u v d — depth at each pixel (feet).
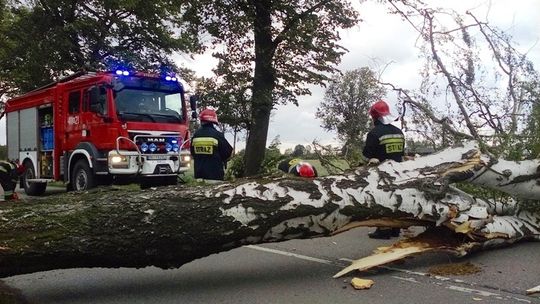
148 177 38.22
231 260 19.53
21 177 48.26
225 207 14.87
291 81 58.95
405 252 17.46
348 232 25.36
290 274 17.38
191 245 14.58
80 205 13.94
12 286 16.16
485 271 17.21
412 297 14.61
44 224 13.26
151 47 82.99
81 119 39.68
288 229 15.80
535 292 14.82
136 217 13.93
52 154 43.93
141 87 38.32
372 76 33.30
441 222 17.92
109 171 36.40
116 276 17.43
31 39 75.05
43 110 46.09
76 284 16.48
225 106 57.36
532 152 22.34
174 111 39.91
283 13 56.49
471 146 20.43
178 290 15.70
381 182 17.34
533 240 21.24
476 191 21.67
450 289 15.33
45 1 74.28
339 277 16.85
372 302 14.20
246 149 57.88
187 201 14.62
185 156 39.78
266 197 15.44
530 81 26.27
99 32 77.56
